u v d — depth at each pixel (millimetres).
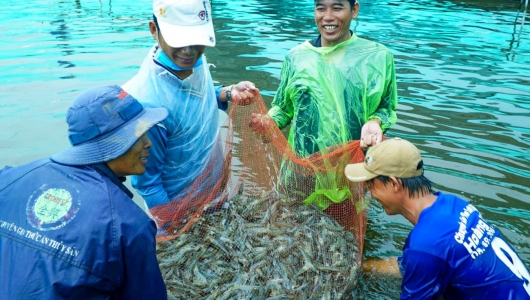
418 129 6590
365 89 4004
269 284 3373
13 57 9180
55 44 10117
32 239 2066
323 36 3986
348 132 4121
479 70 9070
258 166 4055
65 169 2221
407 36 11555
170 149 3559
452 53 10172
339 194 3988
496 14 14258
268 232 3703
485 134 6469
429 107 7309
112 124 2242
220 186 3910
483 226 2768
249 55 9602
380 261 4207
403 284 2879
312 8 14797
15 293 2023
